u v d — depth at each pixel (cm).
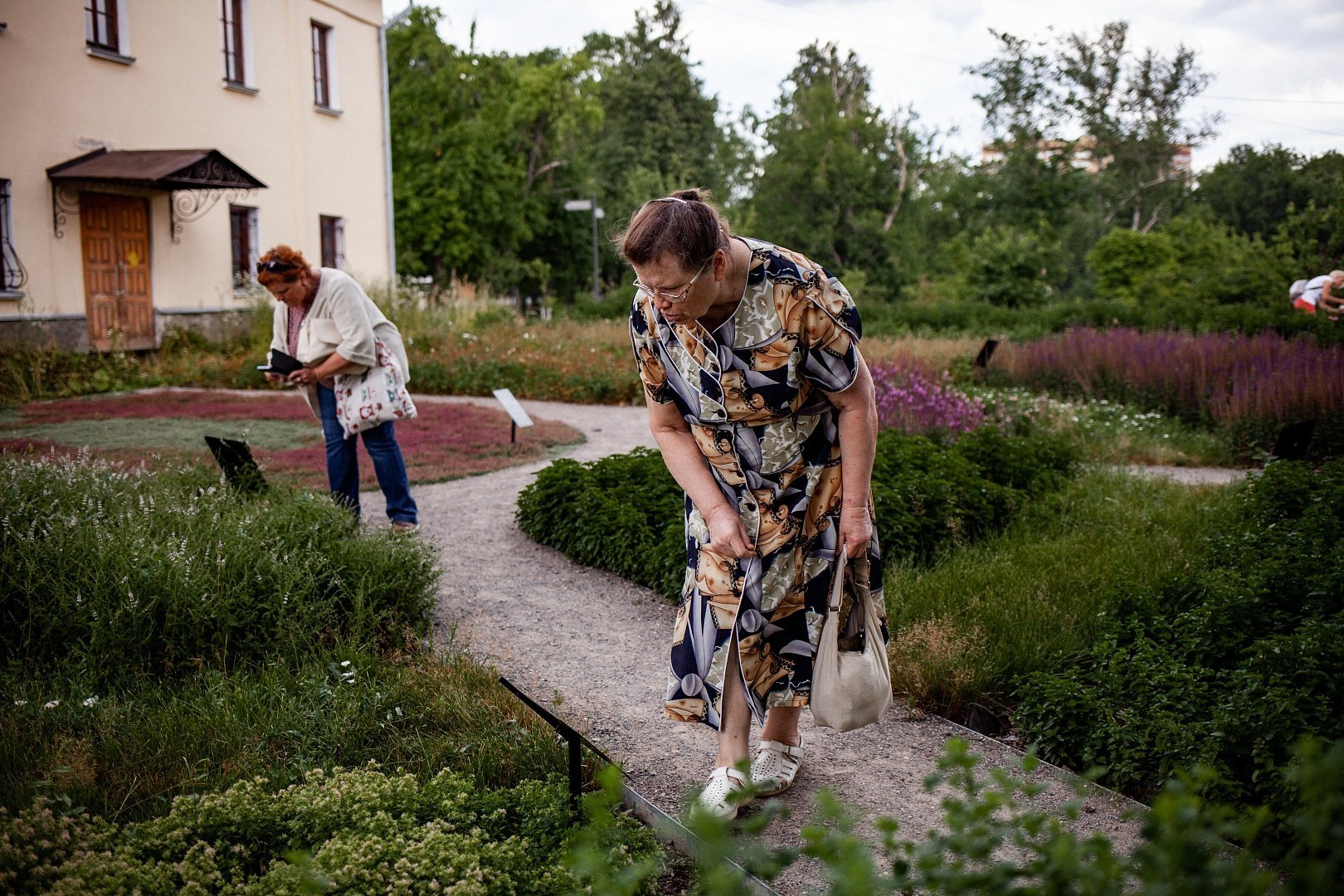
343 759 311
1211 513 590
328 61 2116
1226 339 1280
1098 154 4747
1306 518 477
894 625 432
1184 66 4491
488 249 4109
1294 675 310
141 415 1126
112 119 1605
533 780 290
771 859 140
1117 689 339
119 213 1627
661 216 233
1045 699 345
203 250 1802
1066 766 332
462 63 3972
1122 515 617
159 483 537
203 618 385
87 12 1566
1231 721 291
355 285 558
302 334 557
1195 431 1066
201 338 1709
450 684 367
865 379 267
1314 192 5550
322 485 725
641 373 279
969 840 146
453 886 220
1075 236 5212
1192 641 362
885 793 311
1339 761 125
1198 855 128
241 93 1867
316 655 390
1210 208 5647
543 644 448
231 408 1188
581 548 576
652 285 237
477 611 492
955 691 378
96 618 376
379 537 475
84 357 1464
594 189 4975
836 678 272
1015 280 3164
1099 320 2267
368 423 564
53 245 1513
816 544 277
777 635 279
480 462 870
